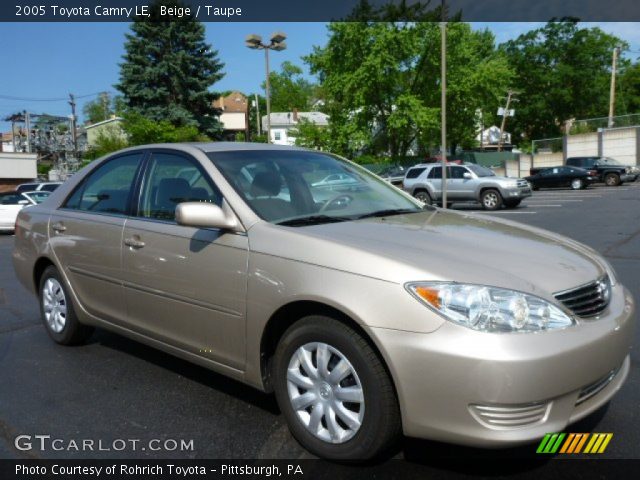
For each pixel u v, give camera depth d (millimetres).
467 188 20875
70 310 4629
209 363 3449
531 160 40938
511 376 2398
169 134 36344
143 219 3900
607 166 30453
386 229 3195
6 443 3209
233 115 81375
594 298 2824
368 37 38625
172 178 3859
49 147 53969
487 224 3600
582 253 3223
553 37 62406
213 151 3811
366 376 2691
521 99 63938
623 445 3020
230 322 3248
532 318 2520
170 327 3664
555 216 16438
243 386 3926
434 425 2537
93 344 4910
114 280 4059
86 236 4305
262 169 3742
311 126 43281
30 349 4809
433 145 42594
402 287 2604
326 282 2789
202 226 3232
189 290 3469
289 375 3023
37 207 5043
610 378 2871
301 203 3584
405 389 2561
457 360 2443
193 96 41938
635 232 11969
